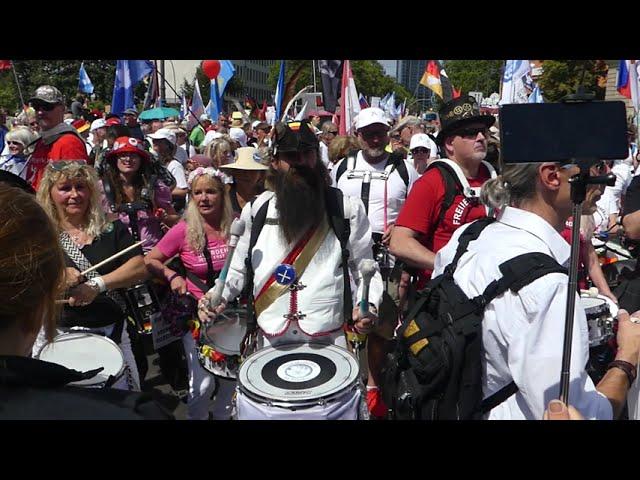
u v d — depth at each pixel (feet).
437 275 6.98
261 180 14.61
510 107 4.97
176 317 12.38
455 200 10.78
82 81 59.47
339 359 8.12
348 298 8.73
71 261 9.91
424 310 6.56
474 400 5.96
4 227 3.43
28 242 3.48
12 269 3.39
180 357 13.52
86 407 3.50
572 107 4.89
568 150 4.83
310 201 8.49
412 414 6.26
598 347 7.32
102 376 7.98
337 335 8.90
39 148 16.38
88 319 10.05
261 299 8.70
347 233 8.73
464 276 6.25
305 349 8.41
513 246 5.85
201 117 52.90
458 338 5.91
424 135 22.16
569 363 4.82
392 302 12.70
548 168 5.72
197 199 12.47
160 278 12.49
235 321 10.66
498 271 5.77
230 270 9.32
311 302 8.48
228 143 19.27
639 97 29.09
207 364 10.44
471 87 144.87
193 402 12.28
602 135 4.82
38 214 3.62
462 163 11.12
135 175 16.24
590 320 6.98
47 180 10.11
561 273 5.48
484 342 5.90
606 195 19.10
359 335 9.14
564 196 5.77
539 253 5.68
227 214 12.71
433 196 10.80
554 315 5.30
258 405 7.20
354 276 9.09
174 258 12.84
